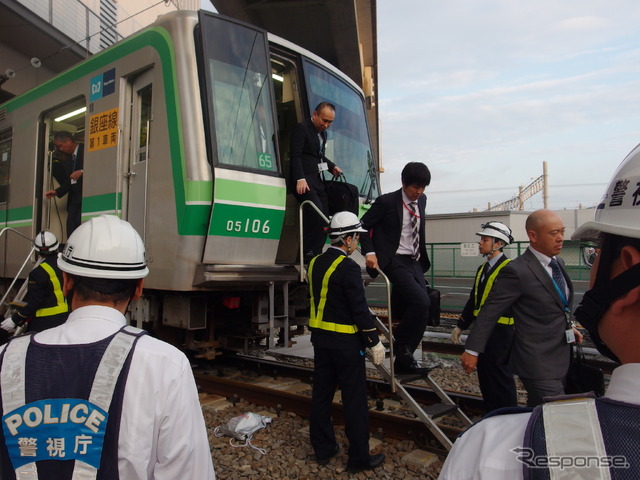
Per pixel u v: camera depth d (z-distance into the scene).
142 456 1.11
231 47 4.44
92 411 1.11
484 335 2.95
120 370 1.15
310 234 4.71
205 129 4.14
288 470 3.21
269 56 4.75
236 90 4.40
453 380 5.49
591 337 0.85
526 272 2.87
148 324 5.24
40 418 1.10
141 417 1.13
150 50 4.58
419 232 3.90
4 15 10.69
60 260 1.35
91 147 5.25
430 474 3.16
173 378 1.18
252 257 4.41
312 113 5.12
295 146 4.62
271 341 4.52
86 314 1.26
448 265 20.20
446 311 10.71
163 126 4.37
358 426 3.14
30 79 12.99
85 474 1.08
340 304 3.22
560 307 2.83
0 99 12.70
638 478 0.60
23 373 1.14
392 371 3.43
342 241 3.37
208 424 3.98
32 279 3.74
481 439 0.78
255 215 4.36
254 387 4.47
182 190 4.14
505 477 0.70
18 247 6.58
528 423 0.72
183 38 4.25
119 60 4.98
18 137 6.73
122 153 4.85
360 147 5.91
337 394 4.82
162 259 4.31
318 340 3.26
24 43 12.17
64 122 6.42
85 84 5.45
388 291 3.55
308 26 12.98
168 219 4.27
